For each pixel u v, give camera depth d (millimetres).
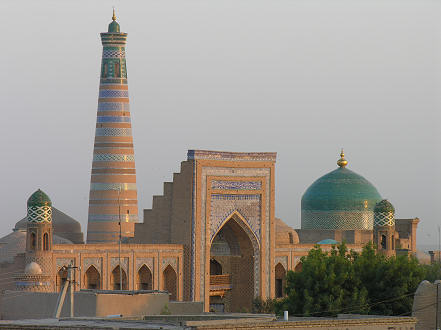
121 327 31547
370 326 36781
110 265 63469
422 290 49094
